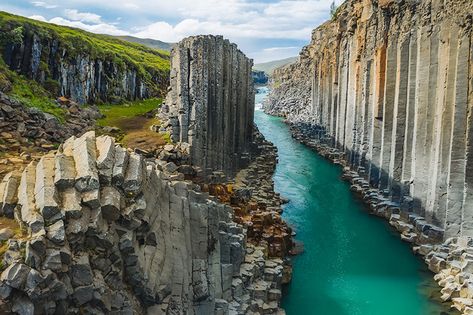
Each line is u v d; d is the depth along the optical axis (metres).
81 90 64.12
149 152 41.12
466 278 35.09
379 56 59.94
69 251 17.84
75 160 21.70
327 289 36.84
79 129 46.56
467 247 38.22
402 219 49.78
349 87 76.81
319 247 44.81
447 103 41.91
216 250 28.84
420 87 47.56
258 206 47.91
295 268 40.34
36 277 16.38
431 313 33.19
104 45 104.12
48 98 51.56
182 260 24.66
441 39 43.97
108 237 19.41
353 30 75.56
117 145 23.50
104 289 18.69
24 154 33.25
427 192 45.66
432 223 44.25
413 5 51.75
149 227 22.41
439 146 42.88
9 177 22.22
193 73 43.97
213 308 25.88
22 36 54.38
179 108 44.38
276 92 174.12
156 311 21.61
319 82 106.75
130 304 19.83
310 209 56.09
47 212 18.12
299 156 90.06
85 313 18.33
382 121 59.81
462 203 40.38
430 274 39.22
